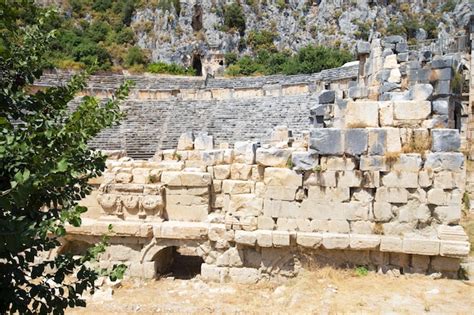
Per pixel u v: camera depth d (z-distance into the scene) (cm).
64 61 4628
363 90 1684
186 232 1059
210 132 3206
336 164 970
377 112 968
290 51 6738
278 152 1022
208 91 3831
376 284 902
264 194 1016
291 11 7112
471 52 2036
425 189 940
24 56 498
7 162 403
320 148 975
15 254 421
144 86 4522
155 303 915
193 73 5762
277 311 807
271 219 1009
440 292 850
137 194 1105
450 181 928
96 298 948
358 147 959
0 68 489
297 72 5412
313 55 5603
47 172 387
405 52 1809
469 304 791
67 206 526
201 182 1095
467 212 1442
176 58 6250
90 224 1093
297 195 991
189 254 1325
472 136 1959
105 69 5003
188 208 1104
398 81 1589
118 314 852
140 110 3569
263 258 1020
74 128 446
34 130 434
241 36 6888
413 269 946
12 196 354
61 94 530
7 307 430
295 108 3247
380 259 960
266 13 7094
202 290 998
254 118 3291
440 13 7244
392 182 948
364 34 6712
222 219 1072
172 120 3441
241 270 1034
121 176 1123
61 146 443
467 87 2059
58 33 531
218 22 6688
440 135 938
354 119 973
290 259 1007
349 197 967
